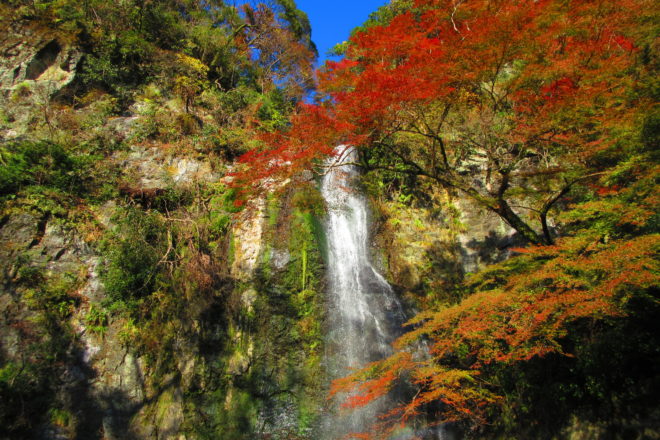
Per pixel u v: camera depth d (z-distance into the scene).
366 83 8.88
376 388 9.34
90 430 11.04
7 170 12.98
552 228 14.21
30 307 11.48
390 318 14.63
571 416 9.09
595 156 9.73
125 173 15.57
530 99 9.59
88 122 16.64
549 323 7.58
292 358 12.73
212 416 11.81
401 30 10.07
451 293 15.27
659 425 7.35
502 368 11.22
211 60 23.23
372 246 16.09
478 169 16.78
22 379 10.52
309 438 11.98
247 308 12.84
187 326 12.85
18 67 17.06
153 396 11.91
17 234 12.36
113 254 13.28
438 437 12.32
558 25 8.60
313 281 13.67
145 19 21.20
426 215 17.00
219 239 14.49
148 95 19.09
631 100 8.73
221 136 17.61
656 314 8.01
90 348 11.84
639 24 8.92
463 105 11.04
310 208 14.17
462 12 9.86
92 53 18.81
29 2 18.72
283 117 21.00
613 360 8.44
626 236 8.30
